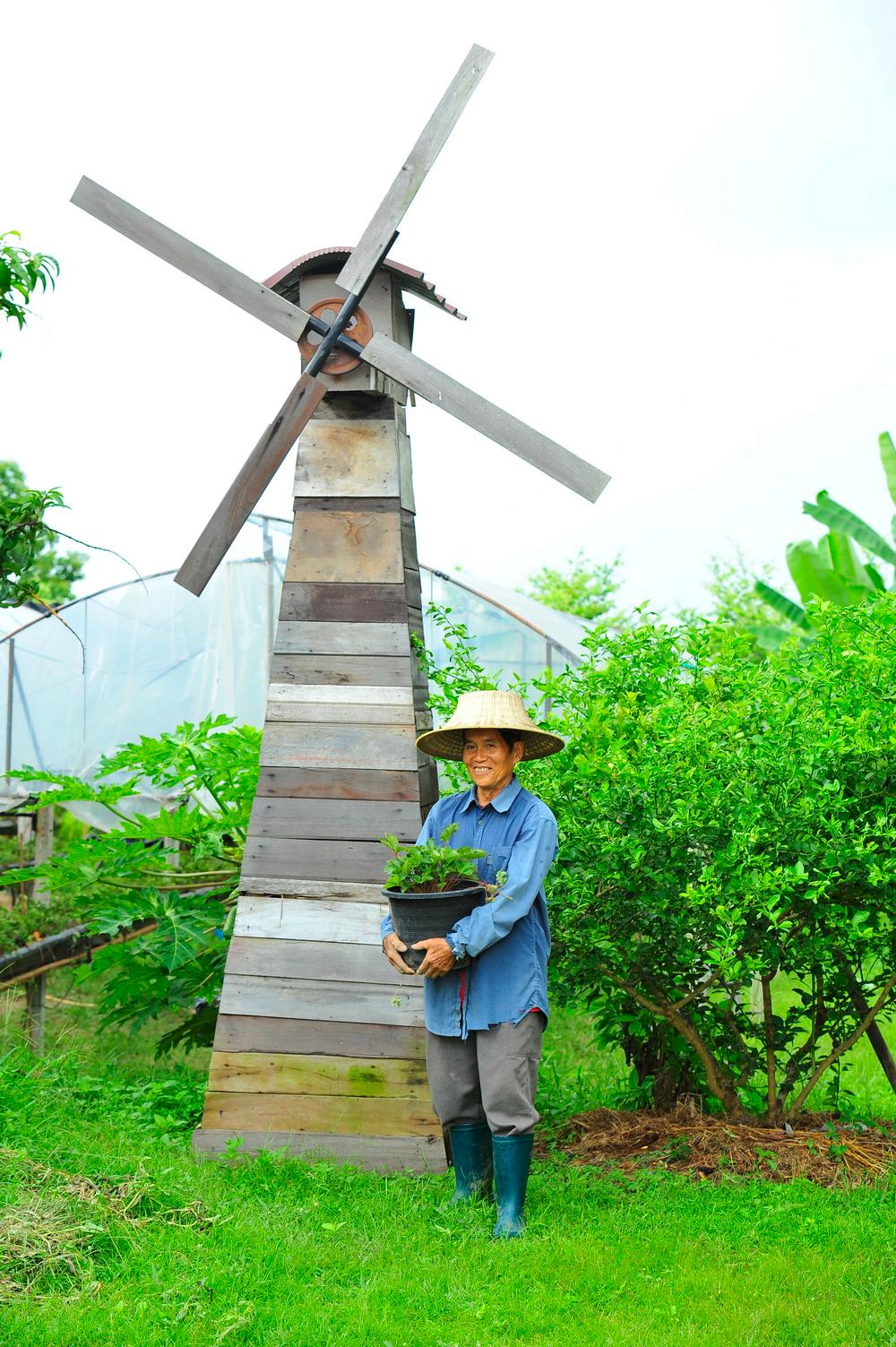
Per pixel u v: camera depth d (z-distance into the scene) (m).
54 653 11.23
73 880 7.00
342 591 5.45
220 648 11.09
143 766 7.05
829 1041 7.34
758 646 14.23
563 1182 4.63
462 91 5.30
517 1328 3.39
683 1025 5.35
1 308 5.20
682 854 5.05
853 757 4.95
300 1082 5.10
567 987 5.36
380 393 5.48
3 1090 5.54
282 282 5.60
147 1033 8.26
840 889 5.06
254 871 5.30
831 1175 4.70
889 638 5.31
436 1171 4.95
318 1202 4.39
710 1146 5.01
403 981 5.11
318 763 5.34
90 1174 4.32
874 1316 3.41
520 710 4.45
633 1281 3.70
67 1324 3.28
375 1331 3.33
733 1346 3.24
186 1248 3.81
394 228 5.30
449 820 4.56
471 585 11.30
